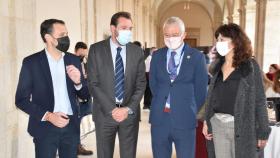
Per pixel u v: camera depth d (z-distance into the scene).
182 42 2.90
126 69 3.04
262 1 8.56
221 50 2.60
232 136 2.62
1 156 2.71
